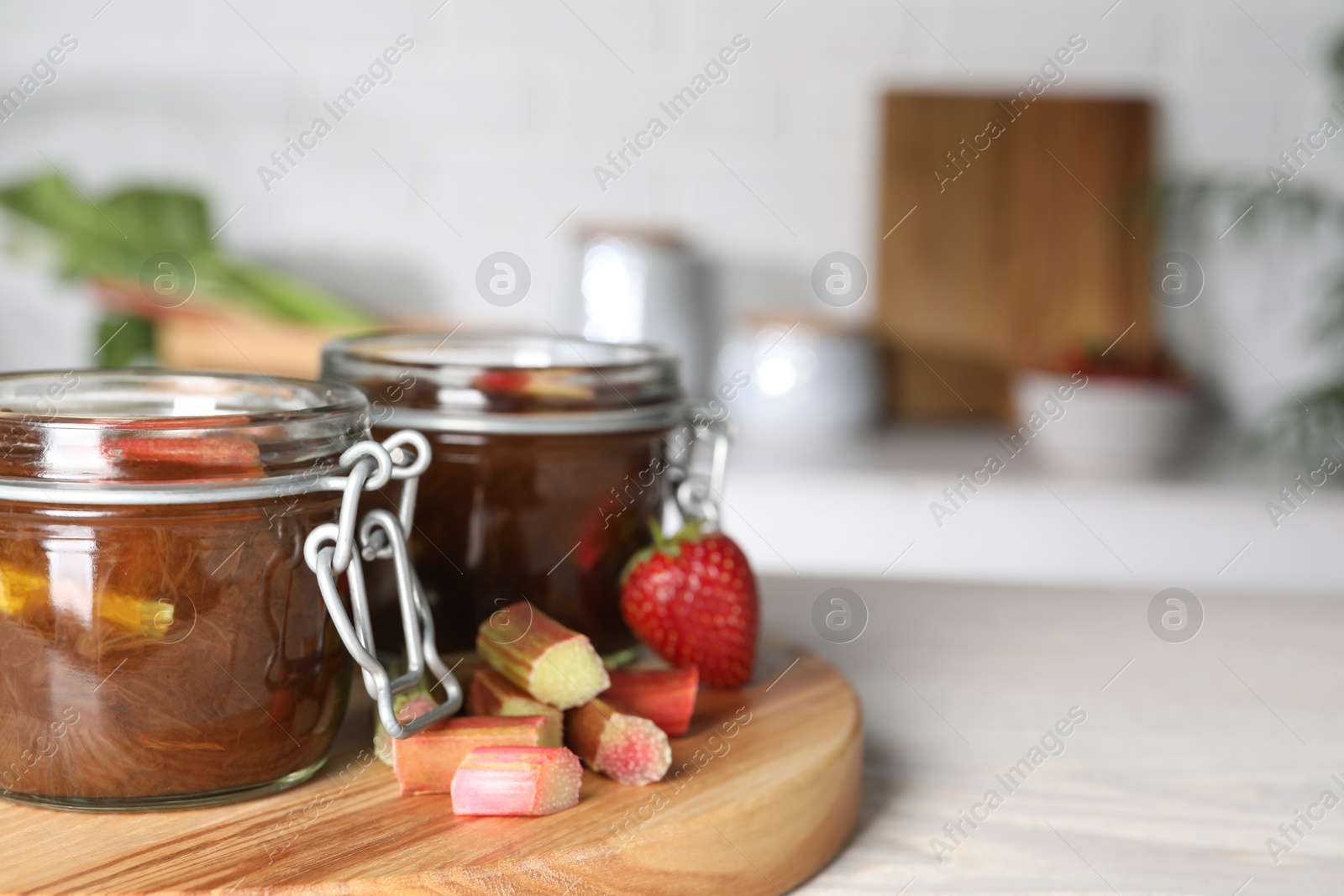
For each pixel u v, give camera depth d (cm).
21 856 82
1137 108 164
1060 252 165
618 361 97
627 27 161
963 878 86
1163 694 99
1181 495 138
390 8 159
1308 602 110
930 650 103
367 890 81
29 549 83
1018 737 95
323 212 162
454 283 164
